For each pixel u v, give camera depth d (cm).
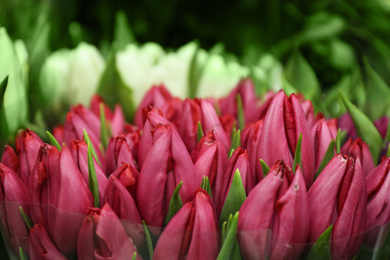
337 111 94
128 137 77
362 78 104
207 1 181
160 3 179
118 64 102
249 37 177
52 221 71
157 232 70
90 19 183
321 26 163
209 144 74
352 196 70
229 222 69
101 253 70
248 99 90
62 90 104
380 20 167
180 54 104
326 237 69
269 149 73
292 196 69
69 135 80
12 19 138
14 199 72
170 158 71
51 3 150
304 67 114
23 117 90
